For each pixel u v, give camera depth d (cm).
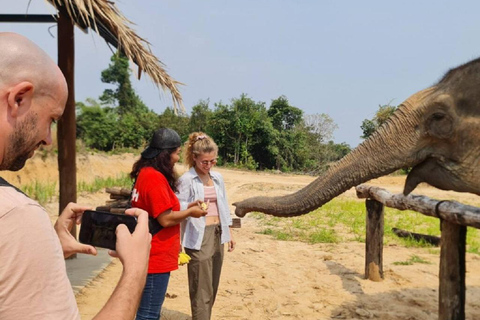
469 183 339
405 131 353
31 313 117
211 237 436
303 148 5234
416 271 758
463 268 452
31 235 119
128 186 2019
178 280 688
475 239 1107
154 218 354
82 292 584
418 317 546
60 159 741
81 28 687
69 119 734
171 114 5534
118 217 185
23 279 116
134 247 159
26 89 130
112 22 527
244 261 820
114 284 632
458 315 450
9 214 118
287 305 588
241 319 532
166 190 356
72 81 735
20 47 132
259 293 634
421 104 351
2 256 115
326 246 977
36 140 137
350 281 700
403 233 1084
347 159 365
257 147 4988
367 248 710
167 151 367
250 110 4922
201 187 439
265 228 1210
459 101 338
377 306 588
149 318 361
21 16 717
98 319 137
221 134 4875
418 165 362
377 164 355
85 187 1853
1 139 130
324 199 359
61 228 197
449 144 342
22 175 2017
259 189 2505
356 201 1886
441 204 482
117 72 5378
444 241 459
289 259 850
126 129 4519
